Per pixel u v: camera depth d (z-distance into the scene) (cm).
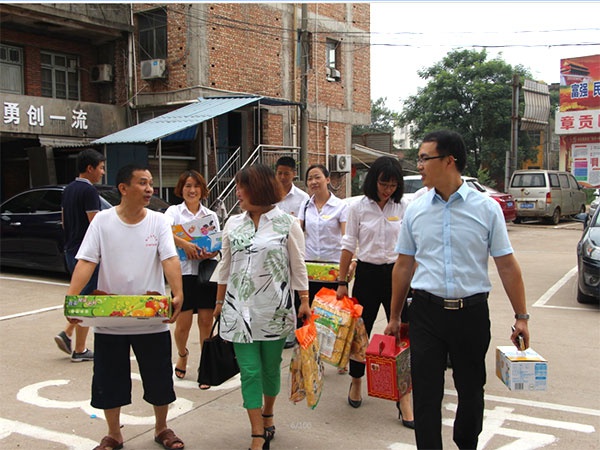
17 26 1366
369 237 425
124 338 344
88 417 406
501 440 368
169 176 1384
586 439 369
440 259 294
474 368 296
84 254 334
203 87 1399
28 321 670
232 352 365
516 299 295
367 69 1908
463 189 294
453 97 2908
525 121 2356
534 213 1942
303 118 1398
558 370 499
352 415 411
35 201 958
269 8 1559
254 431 342
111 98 1523
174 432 381
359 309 409
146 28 1470
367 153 1962
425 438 293
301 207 526
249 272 346
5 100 1239
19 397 441
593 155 2359
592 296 725
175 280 341
